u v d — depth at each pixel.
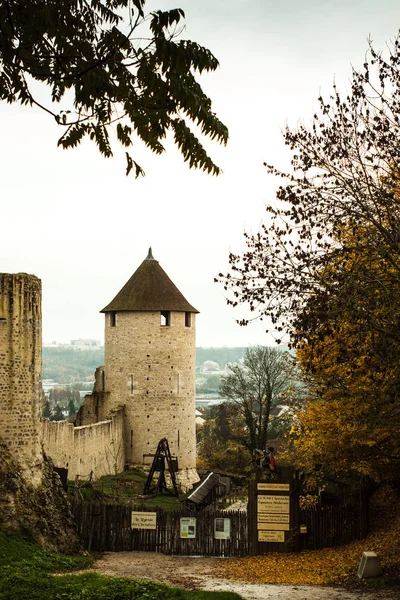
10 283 24.81
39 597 15.19
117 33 7.25
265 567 22.53
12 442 24.44
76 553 24.41
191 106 7.41
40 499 24.50
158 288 49.91
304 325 15.60
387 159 16.36
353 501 26.03
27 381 25.12
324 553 24.17
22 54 7.87
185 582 19.84
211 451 67.19
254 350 58.59
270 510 25.78
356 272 15.24
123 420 48.72
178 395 49.25
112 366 49.88
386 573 18.47
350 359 16.66
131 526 26.53
